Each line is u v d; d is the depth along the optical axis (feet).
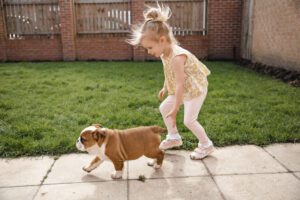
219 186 7.84
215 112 13.73
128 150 8.27
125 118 12.83
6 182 8.20
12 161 9.39
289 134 10.84
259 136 10.74
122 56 33.50
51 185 8.01
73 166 9.05
